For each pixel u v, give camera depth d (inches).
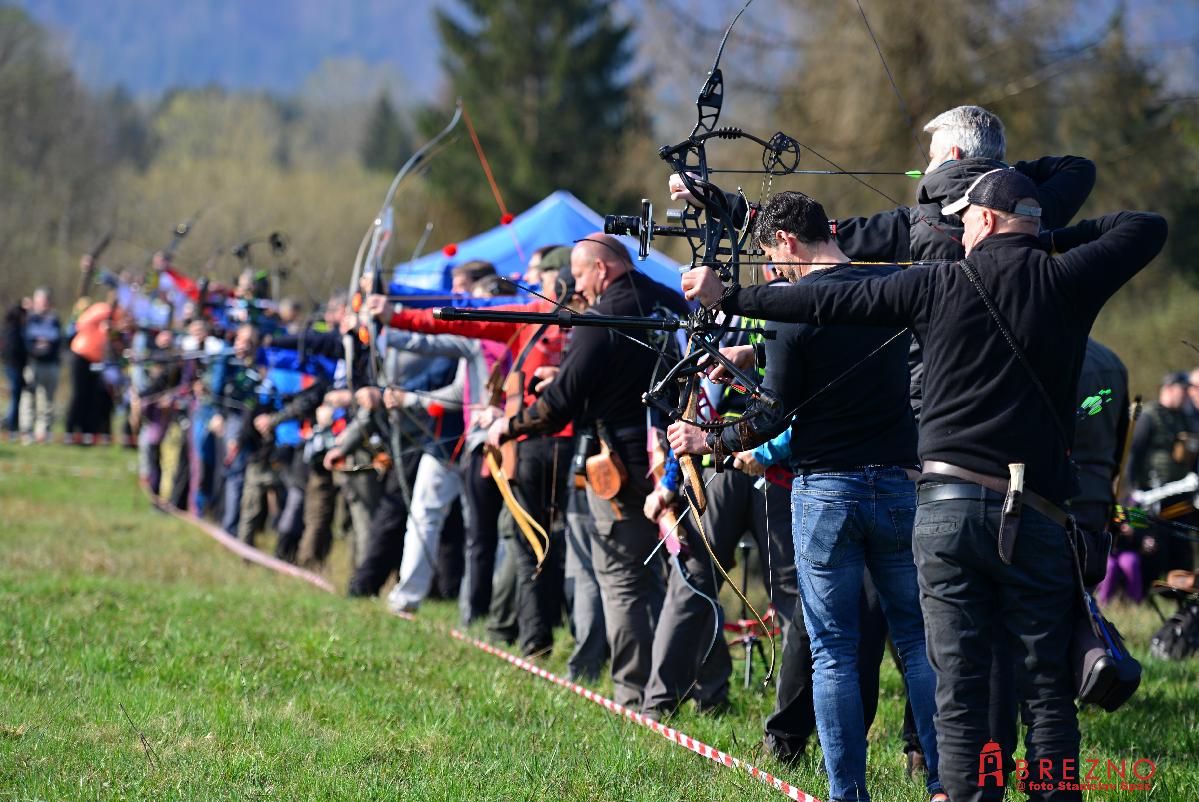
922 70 2696.9
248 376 1502.2
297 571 1342.3
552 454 876.0
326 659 836.0
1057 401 480.4
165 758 604.4
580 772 618.8
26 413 3009.4
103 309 1792.6
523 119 5098.4
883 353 571.8
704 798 592.4
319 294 3070.9
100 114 7736.2
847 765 557.9
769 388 566.3
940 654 489.4
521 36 5270.7
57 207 5600.4
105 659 792.9
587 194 4608.8
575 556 855.7
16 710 670.5
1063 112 2748.5
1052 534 474.3
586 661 851.4
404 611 1077.8
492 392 903.7
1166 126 2763.3
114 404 2908.5
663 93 3169.3
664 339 759.1
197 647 844.6
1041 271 480.7
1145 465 1344.7
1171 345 2655.0
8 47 6441.9
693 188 573.0
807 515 574.2
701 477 725.3
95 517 1740.9
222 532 1631.4
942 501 481.7
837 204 2709.2
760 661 920.9
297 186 4808.1
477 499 1029.2
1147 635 1052.5
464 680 809.5
